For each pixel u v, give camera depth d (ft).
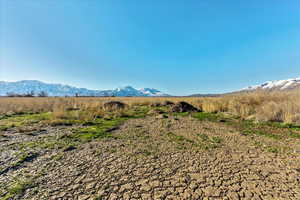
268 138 16.39
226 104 36.76
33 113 37.14
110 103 44.98
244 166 10.55
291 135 17.13
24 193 8.25
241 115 28.02
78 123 25.22
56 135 18.75
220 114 32.22
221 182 8.82
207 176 9.46
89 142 16.10
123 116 32.04
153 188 8.45
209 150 13.48
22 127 22.79
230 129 20.49
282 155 12.12
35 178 9.61
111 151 13.61
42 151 13.83
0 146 15.06
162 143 15.51
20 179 9.53
